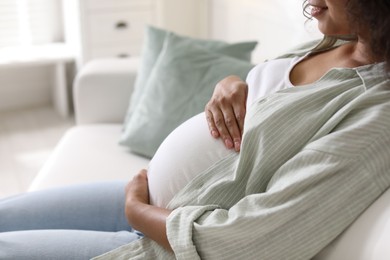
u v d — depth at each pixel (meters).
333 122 0.89
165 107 1.77
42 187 1.61
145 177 1.21
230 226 0.86
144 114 1.81
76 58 3.06
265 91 1.09
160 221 0.98
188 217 0.92
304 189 0.85
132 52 3.03
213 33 3.08
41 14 3.21
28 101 3.36
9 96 3.32
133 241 1.05
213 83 1.73
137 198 1.11
